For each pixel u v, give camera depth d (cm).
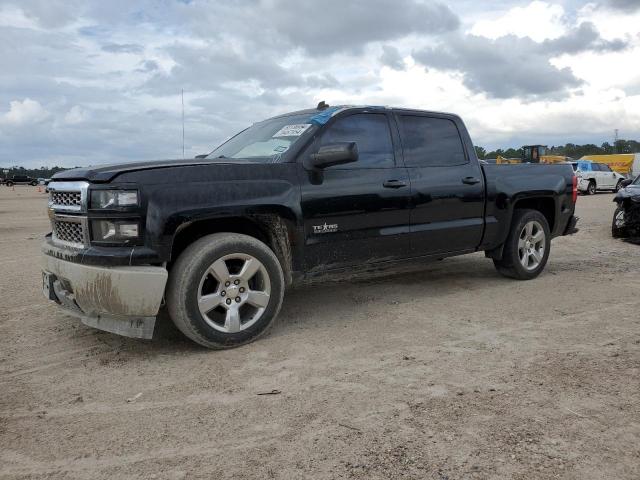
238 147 516
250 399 324
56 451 270
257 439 277
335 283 639
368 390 332
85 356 403
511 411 300
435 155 550
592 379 343
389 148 513
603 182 2745
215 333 401
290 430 285
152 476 247
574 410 301
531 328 453
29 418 305
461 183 558
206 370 371
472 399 317
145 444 275
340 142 478
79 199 388
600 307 517
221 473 248
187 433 285
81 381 356
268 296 425
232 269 417
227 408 313
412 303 543
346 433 280
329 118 477
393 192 500
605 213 1572
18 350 417
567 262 773
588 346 405
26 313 522
